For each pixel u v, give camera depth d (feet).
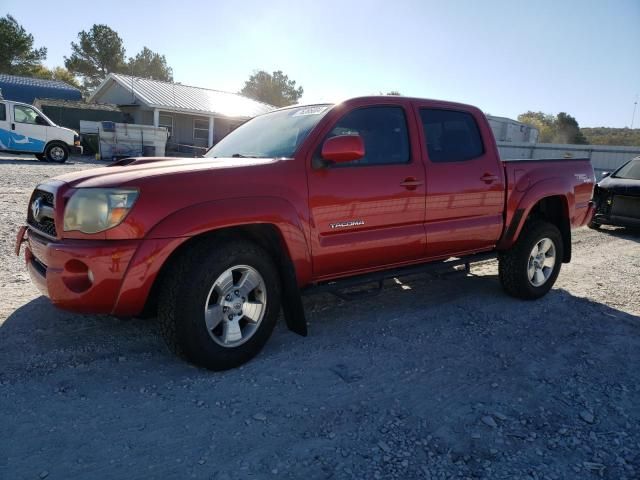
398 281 18.70
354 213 12.70
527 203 16.40
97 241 9.96
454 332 14.07
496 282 19.39
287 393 10.34
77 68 222.48
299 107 14.37
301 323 12.03
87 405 9.49
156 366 11.18
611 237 32.24
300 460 8.23
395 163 13.61
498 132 108.68
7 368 10.64
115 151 74.74
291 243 11.59
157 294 11.08
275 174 11.48
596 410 10.22
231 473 7.84
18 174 46.44
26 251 12.34
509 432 9.32
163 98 98.17
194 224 10.24
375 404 10.09
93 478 7.56
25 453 8.03
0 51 174.50
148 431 8.80
